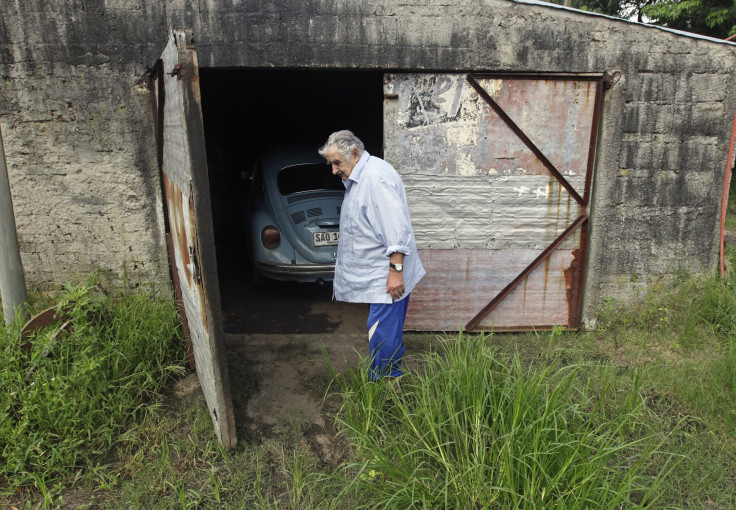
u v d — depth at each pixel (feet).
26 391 9.77
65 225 13.48
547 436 7.97
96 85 12.53
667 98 13.26
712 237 14.33
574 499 7.23
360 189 9.90
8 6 11.98
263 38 12.14
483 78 12.94
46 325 11.32
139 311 13.03
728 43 12.91
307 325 15.88
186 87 7.43
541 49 12.76
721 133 13.57
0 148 11.54
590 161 13.60
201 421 10.33
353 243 10.27
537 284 14.47
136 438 9.72
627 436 9.71
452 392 9.00
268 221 17.25
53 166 13.06
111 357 11.25
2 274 12.03
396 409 9.74
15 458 8.62
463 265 14.23
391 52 12.48
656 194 13.92
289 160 18.66
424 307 14.51
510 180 13.66
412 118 13.14
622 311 14.75
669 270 14.51
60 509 8.21
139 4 12.02
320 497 8.49
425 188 13.61
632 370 12.23
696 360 12.80
